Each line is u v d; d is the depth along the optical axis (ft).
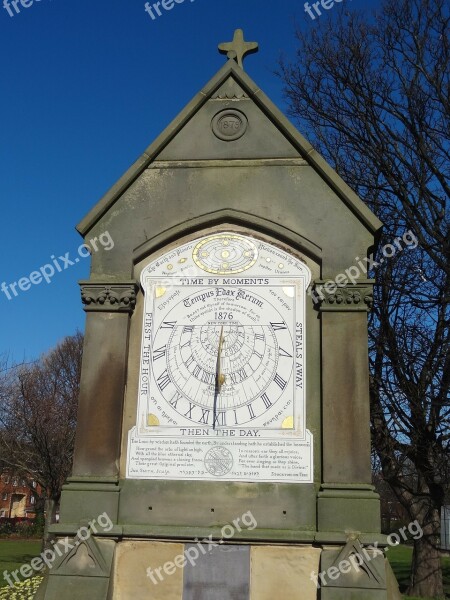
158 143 34.55
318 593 27.89
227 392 30.99
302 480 29.58
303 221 32.89
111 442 30.53
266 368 31.17
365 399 30.07
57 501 88.84
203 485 29.89
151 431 30.81
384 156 68.59
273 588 28.30
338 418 29.96
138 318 32.53
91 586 28.02
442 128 65.31
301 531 28.63
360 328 30.99
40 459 89.51
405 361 61.16
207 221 33.40
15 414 103.14
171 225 33.50
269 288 32.24
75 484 29.99
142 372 31.68
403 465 64.03
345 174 70.74
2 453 94.02
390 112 68.69
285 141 34.35
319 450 29.99
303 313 31.76
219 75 35.47
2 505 248.11
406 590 69.31
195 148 34.68
